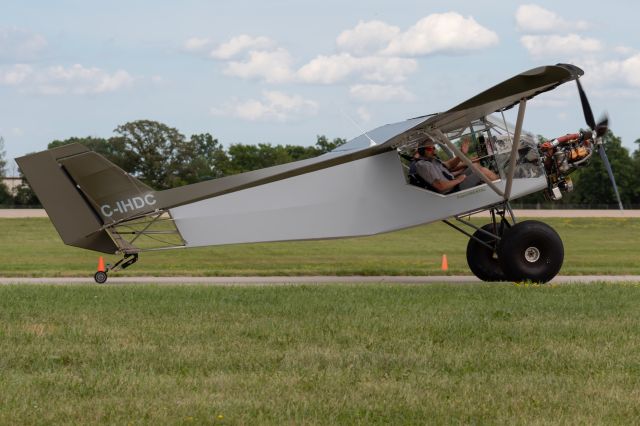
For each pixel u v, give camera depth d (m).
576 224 48.81
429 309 11.84
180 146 88.25
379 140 16.70
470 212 16.95
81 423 6.50
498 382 7.73
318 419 6.62
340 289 14.38
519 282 16.31
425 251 34.25
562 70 14.64
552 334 9.95
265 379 7.82
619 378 7.89
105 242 16.61
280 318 11.07
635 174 88.19
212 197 16.53
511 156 16.27
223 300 12.82
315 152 99.88
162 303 12.50
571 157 17.42
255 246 35.03
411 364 8.43
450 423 6.57
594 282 15.93
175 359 8.60
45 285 15.50
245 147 97.38
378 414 6.76
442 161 17.30
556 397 7.23
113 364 8.42
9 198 86.50
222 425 6.48
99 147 87.81
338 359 8.59
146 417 6.64
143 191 16.44
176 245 16.55
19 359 8.61
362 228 16.55
